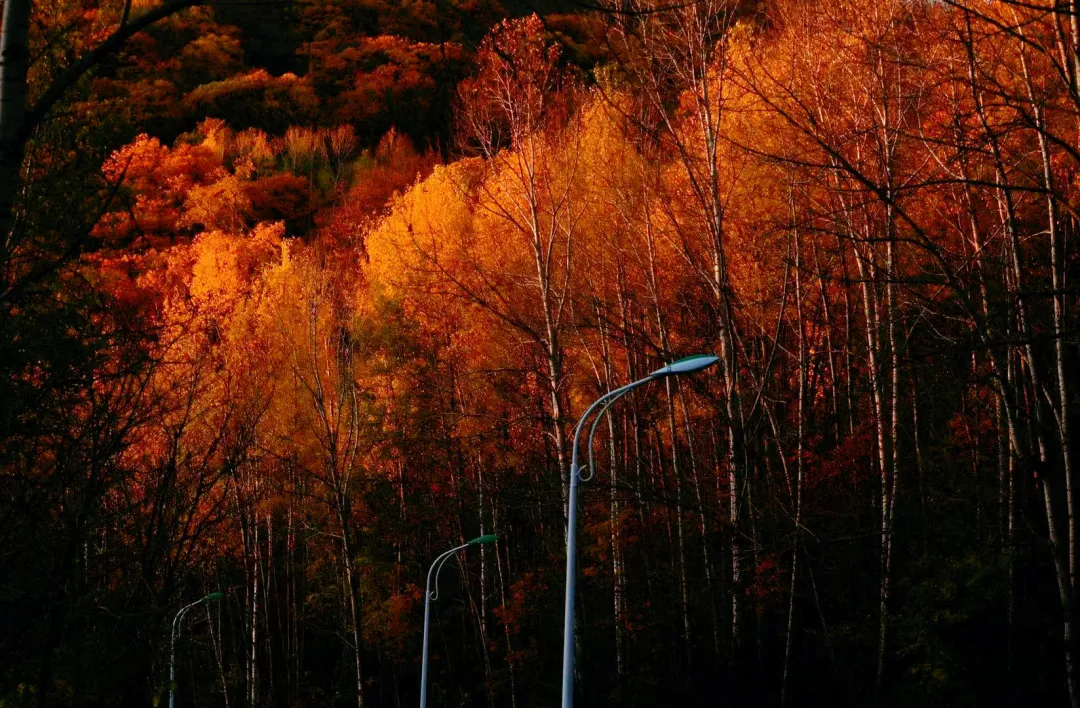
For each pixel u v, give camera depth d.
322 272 32.91
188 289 32.69
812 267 21.83
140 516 13.13
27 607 8.78
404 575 34.66
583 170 25.91
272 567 35.97
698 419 27.50
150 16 4.25
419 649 33.75
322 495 32.03
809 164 9.52
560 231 26.59
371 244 32.72
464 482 28.80
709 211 21.05
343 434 31.09
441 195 29.78
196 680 28.44
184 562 13.70
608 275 26.88
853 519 23.52
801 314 22.14
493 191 27.31
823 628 22.97
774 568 21.64
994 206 17.28
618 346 26.36
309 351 29.81
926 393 17.86
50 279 8.08
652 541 27.70
